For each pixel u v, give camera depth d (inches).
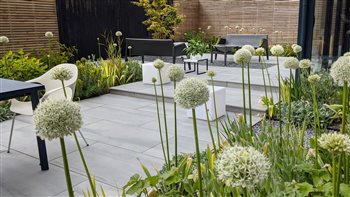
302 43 169.0
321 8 172.2
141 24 393.7
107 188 92.2
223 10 447.8
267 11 412.8
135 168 105.3
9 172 103.3
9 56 206.1
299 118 130.1
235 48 327.3
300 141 79.5
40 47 279.1
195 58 273.6
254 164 32.1
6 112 164.7
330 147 38.8
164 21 383.2
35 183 96.0
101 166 106.8
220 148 71.5
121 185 94.0
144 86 228.8
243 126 81.4
